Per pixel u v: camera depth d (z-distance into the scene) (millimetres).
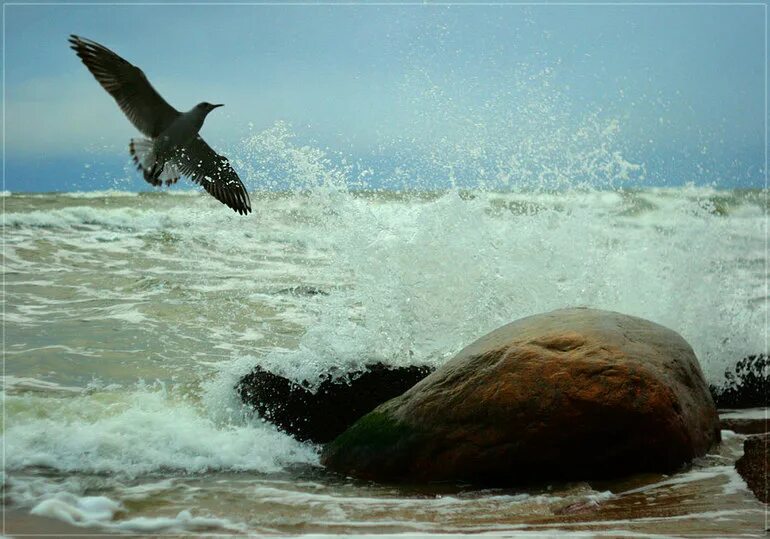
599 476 4930
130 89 4719
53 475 4980
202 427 5852
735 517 4281
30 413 5852
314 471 5363
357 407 6109
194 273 10844
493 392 4941
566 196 9016
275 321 8695
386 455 5176
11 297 9359
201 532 4148
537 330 5277
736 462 5254
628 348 5055
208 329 8344
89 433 5559
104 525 4242
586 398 4777
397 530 4152
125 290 9844
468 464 4977
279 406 6086
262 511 4488
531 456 4867
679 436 4977
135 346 7676
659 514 4336
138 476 5062
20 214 14719
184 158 4852
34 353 7312
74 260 11617
